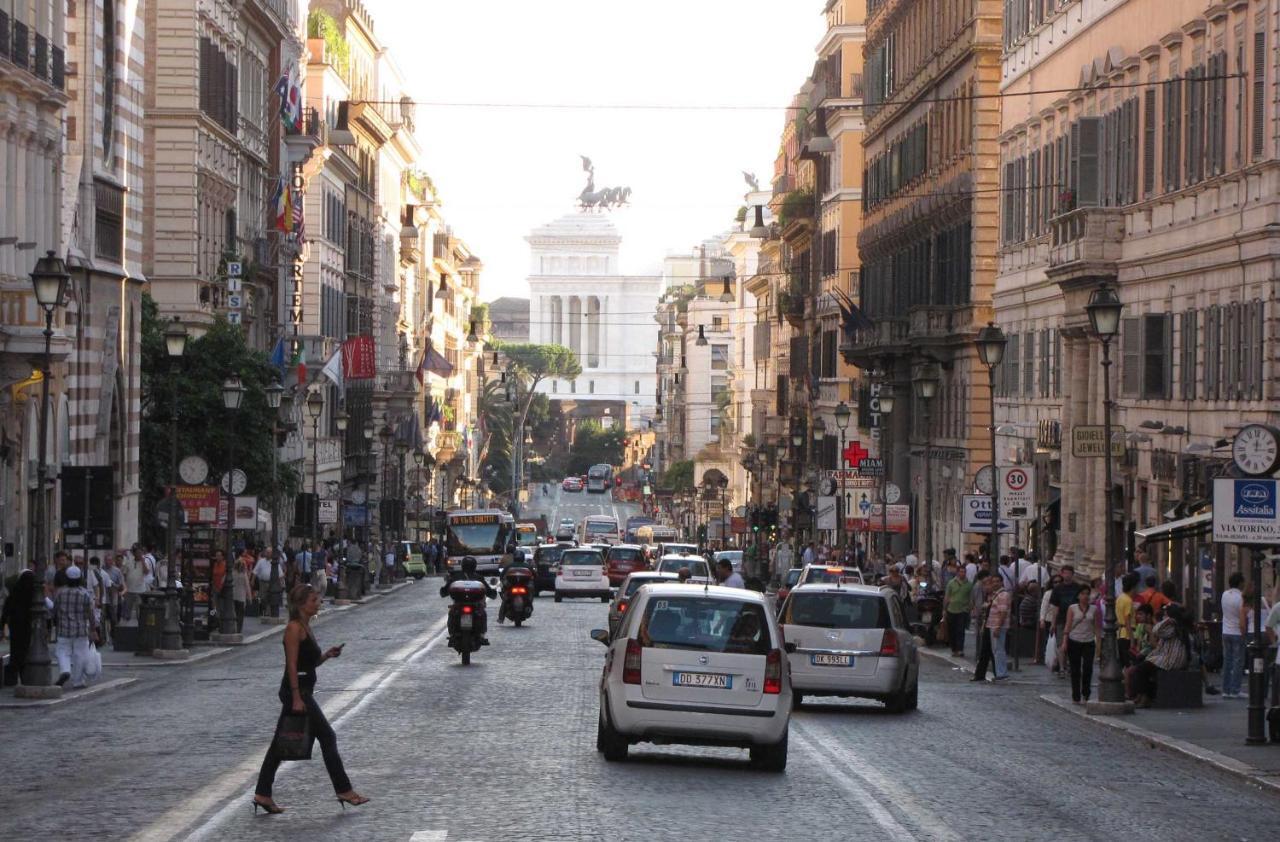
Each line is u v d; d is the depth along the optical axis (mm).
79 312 66375
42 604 40469
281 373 87812
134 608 63188
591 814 23062
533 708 37812
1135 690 41812
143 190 87375
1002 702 44031
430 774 26875
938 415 97812
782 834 22016
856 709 42125
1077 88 70500
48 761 28484
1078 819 24500
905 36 107250
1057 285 74250
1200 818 25250
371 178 156375
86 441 67625
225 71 95062
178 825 21844
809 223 147625
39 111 60469
